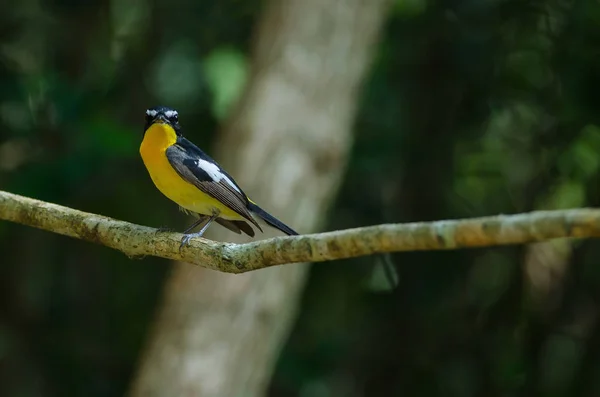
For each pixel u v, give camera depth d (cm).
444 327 1341
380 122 1387
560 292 1329
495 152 1414
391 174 1398
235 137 1163
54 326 1349
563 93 1249
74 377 1334
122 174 1331
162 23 1375
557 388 1312
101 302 1382
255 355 1094
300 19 1204
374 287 1388
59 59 1352
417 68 1372
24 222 723
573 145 1281
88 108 1203
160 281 1396
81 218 699
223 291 1081
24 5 1332
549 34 1261
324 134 1166
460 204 1391
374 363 1384
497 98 1334
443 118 1356
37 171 1135
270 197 1122
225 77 1300
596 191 1273
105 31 1375
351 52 1208
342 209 1404
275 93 1170
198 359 1065
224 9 1384
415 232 445
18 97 1191
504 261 1409
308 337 1436
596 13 1236
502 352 1311
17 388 1316
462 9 1323
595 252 1275
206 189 784
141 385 1077
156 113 812
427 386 1334
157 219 1348
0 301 1313
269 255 558
